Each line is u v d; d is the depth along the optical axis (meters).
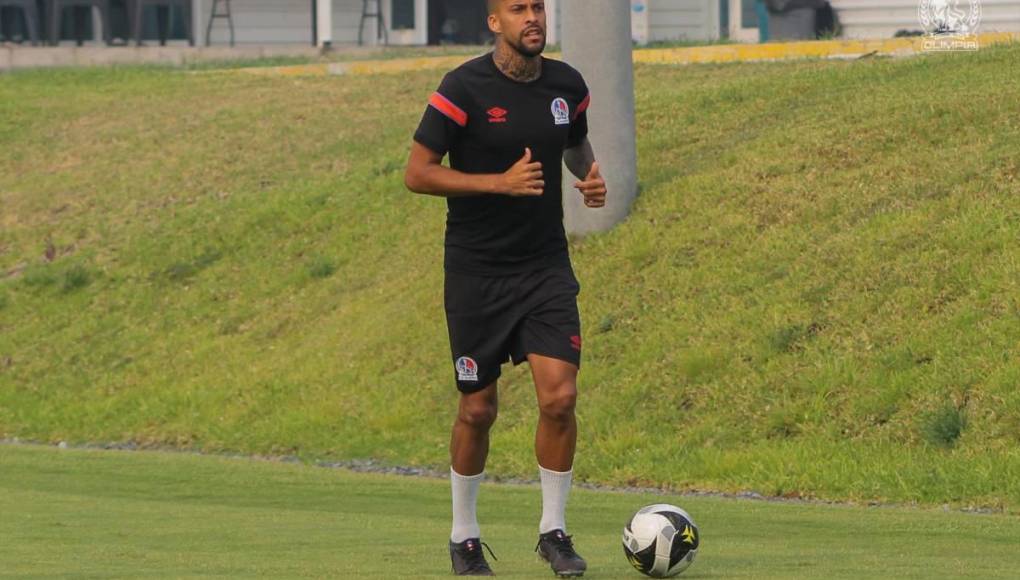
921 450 37.00
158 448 51.53
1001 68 58.69
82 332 63.00
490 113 18.02
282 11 116.44
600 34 53.03
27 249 71.88
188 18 114.50
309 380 53.22
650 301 48.38
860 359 41.34
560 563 17.83
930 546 23.55
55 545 23.11
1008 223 44.19
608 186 53.47
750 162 54.09
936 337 40.75
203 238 68.62
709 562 19.62
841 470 36.66
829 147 53.22
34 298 66.88
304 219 67.69
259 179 73.94
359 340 54.69
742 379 42.59
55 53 106.75
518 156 18.16
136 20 112.56
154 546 22.86
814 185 51.06
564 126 18.27
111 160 80.12
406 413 48.41
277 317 60.09
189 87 93.50
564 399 18.05
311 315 59.28
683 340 45.62
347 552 21.50
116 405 55.97
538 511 31.55
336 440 48.06
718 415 41.75
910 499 34.44
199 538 24.38
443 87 18.06
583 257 52.34
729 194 52.34
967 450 36.34
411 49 106.75
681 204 52.84
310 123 80.94
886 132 52.84
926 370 39.75
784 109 60.53
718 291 47.25
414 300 55.69
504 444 43.38
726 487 37.62
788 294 45.41
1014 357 38.69
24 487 37.94
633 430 42.38
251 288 63.28
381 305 57.03
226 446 50.28
